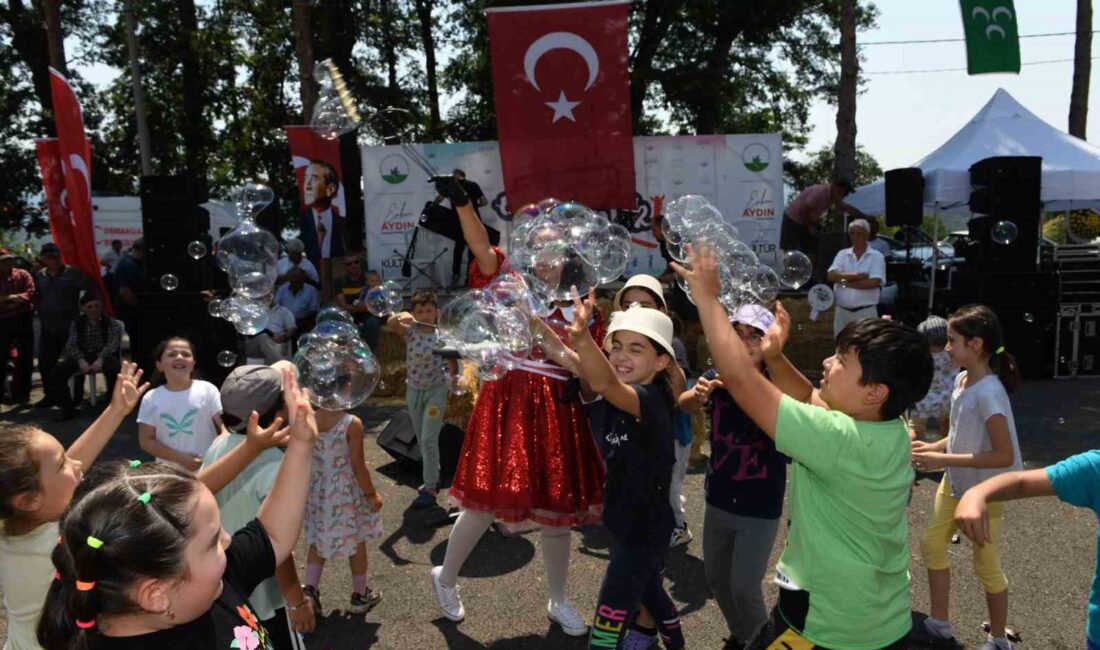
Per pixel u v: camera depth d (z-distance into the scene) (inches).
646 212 420.8
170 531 50.6
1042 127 388.8
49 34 574.6
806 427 72.7
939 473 212.2
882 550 75.1
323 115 145.4
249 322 180.4
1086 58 545.0
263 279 187.3
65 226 364.8
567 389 124.5
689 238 125.0
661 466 102.0
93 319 323.6
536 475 127.6
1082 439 245.9
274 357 319.6
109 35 853.8
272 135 840.9
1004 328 339.3
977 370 119.4
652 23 786.8
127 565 49.2
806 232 417.1
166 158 856.9
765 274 132.5
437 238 411.8
